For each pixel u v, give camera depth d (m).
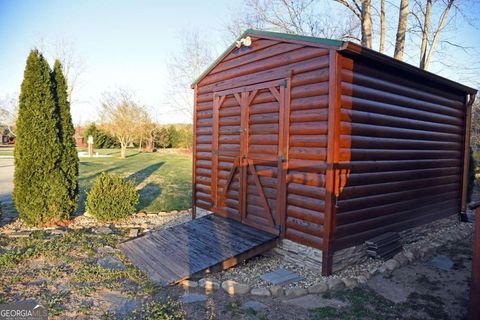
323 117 4.12
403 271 4.42
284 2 15.01
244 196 5.56
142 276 4.20
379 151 4.77
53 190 6.55
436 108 6.30
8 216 7.14
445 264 4.69
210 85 6.55
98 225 6.71
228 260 4.42
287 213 4.71
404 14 11.38
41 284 3.89
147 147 29.56
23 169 6.37
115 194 6.95
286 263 4.71
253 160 5.33
